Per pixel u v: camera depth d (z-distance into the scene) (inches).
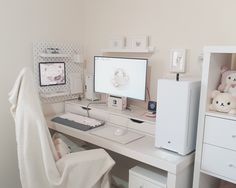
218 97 56.7
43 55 88.8
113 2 91.0
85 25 102.9
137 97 79.7
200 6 70.1
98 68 89.4
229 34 65.8
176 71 76.7
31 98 56.9
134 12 85.4
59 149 64.5
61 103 99.8
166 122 60.7
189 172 61.2
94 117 88.2
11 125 85.7
